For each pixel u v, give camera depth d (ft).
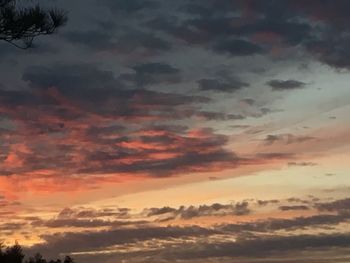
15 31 36.24
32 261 54.80
